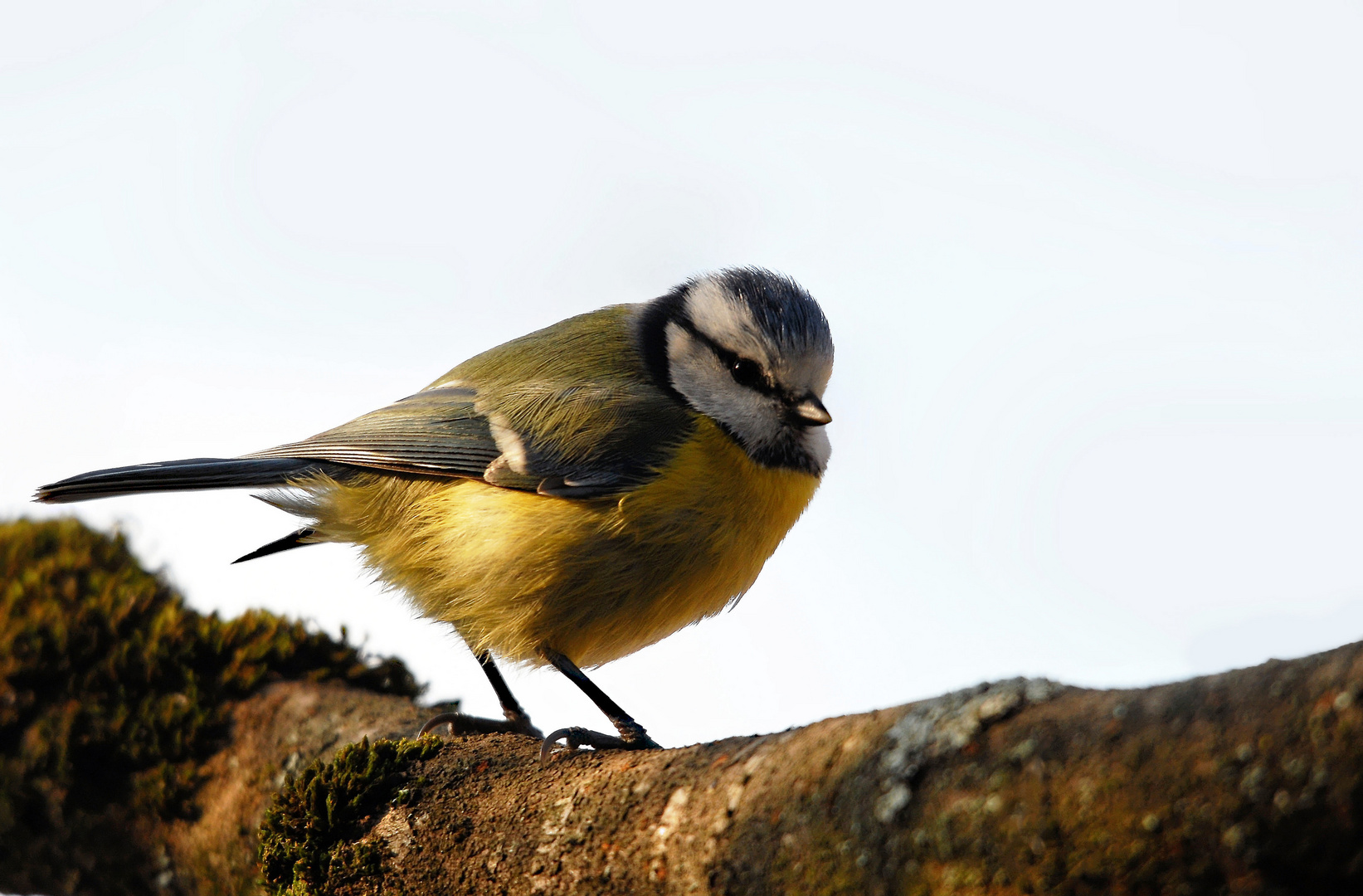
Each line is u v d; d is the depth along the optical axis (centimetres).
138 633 773
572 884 503
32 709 751
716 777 461
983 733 369
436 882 569
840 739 418
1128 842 326
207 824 707
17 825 742
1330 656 310
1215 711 322
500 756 609
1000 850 350
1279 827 302
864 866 382
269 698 750
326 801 613
